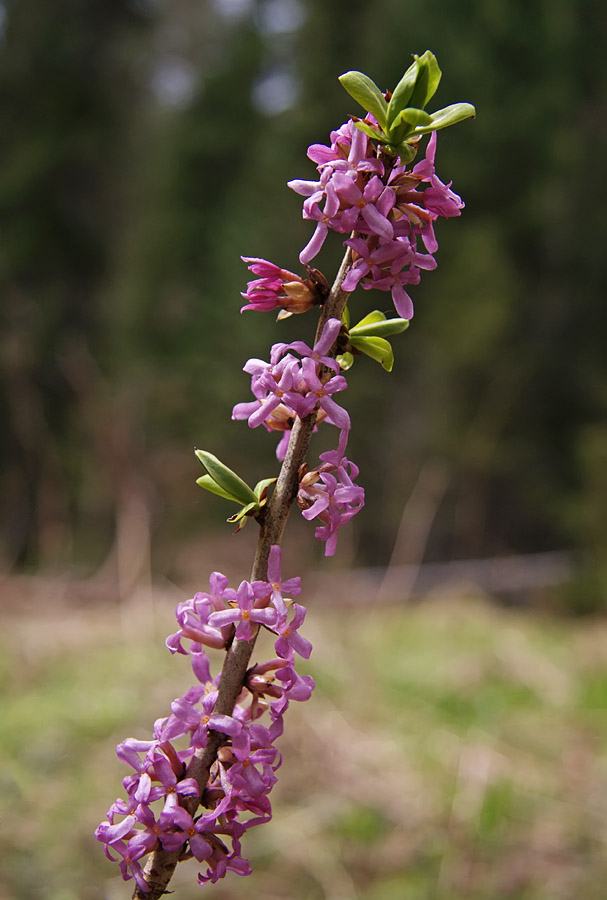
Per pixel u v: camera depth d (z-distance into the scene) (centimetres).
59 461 1109
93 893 272
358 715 409
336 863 298
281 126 1378
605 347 1255
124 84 1689
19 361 1288
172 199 1638
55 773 345
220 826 100
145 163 1698
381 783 345
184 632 102
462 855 306
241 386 1275
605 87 1339
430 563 1117
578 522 947
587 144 1323
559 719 422
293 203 1312
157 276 1543
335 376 102
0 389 1276
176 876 288
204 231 1599
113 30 1669
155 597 651
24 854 290
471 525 1130
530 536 1165
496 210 1269
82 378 1298
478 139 1245
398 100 100
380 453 1188
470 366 1172
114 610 631
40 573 825
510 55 1268
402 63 1262
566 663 519
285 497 104
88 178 1648
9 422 1253
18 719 388
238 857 99
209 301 1409
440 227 1231
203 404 1279
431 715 419
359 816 324
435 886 288
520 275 1294
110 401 1140
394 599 721
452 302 1178
